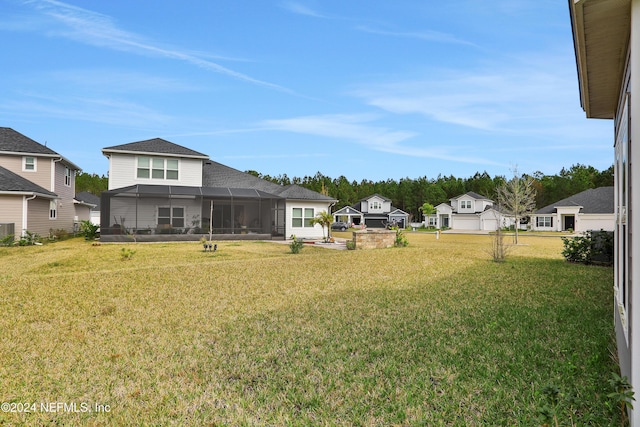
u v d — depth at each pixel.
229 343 4.97
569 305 6.72
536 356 4.28
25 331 5.51
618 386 2.63
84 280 9.31
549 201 62.62
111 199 24.20
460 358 4.32
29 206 21.58
